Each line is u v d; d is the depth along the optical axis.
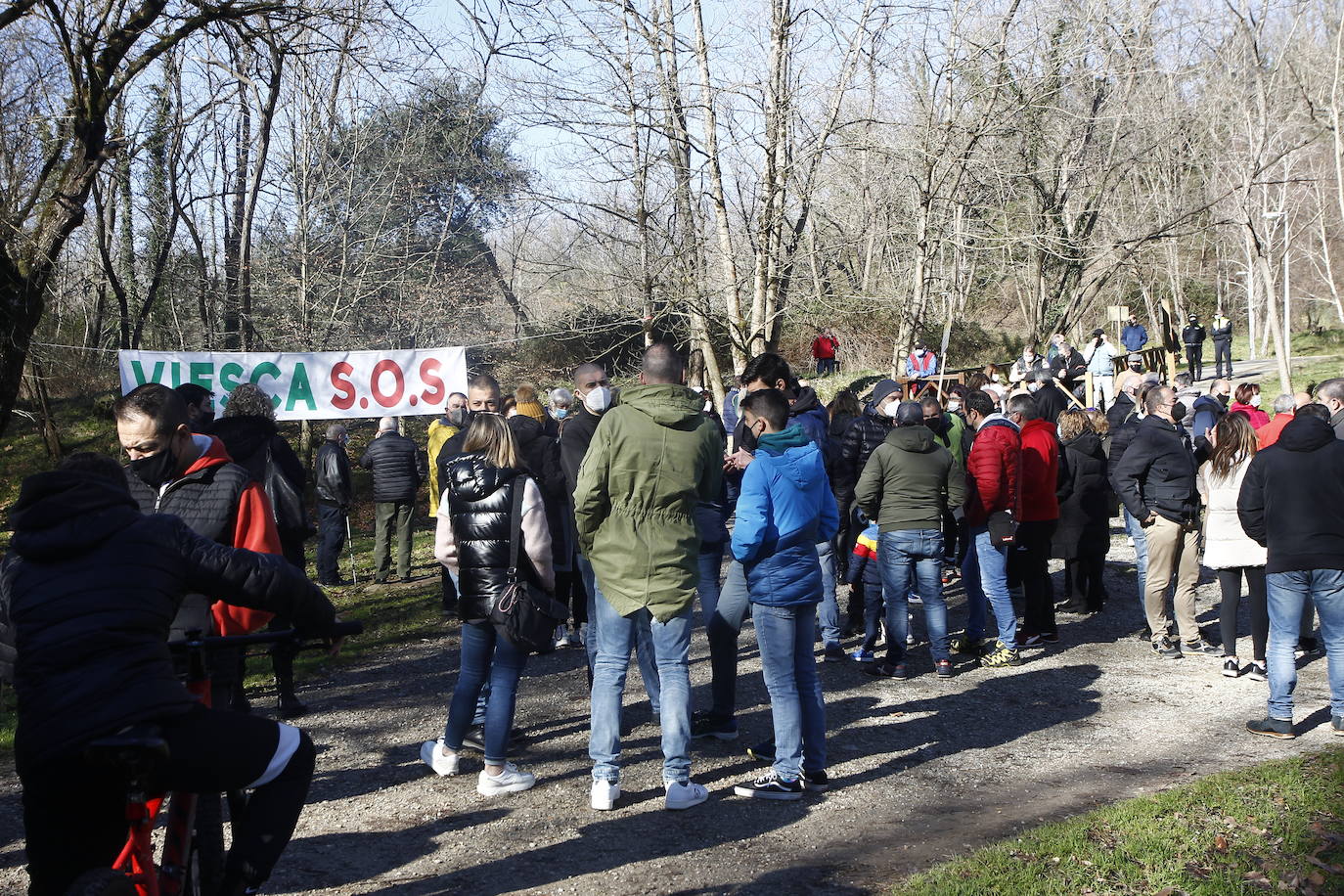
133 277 23.53
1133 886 3.88
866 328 27.20
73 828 2.70
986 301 37.66
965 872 4.00
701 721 6.02
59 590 2.67
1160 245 25.42
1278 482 5.92
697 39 14.59
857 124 15.80
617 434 4.78
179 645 2.94
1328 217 42.72
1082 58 17.66
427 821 4.82
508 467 5.04
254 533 3.69
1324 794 4.75
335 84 14.03
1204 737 5.96
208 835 3.17
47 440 19.86
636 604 4.82
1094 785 5.16
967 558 7.92
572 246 15.84
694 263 15.02
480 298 26.86
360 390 11.94
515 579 4.96
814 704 5.18
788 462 5.00
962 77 15.92
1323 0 27.53
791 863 4.29
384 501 11.91
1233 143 25.55
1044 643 8.33
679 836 4.59
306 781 3.09
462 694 5.38
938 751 5.76
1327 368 31.47
